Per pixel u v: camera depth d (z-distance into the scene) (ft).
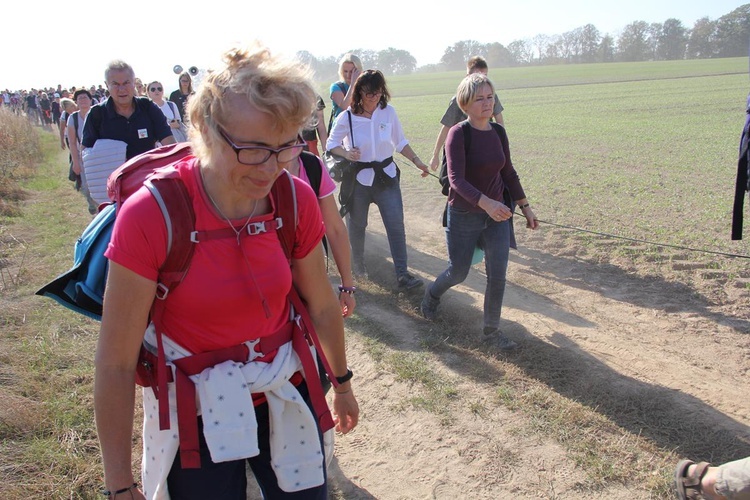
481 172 13.83
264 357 5.84
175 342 5.61
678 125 62.08
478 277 20.03
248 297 5.49
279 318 6.01
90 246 5.88
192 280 5.28
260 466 6.20
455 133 13.64
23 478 9.78
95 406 5.29
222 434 5.41
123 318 5.13
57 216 30.48
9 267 21.47
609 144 49.67
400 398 12.72
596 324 15.90
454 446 11.06
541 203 28.94
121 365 5.26
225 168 4.98
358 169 18.39
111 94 15.60
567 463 10.43
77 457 10.30
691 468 8.70
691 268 19.24
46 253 23.43
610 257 20.74
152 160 5.85
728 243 21.47
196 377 5.57
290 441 6.00
